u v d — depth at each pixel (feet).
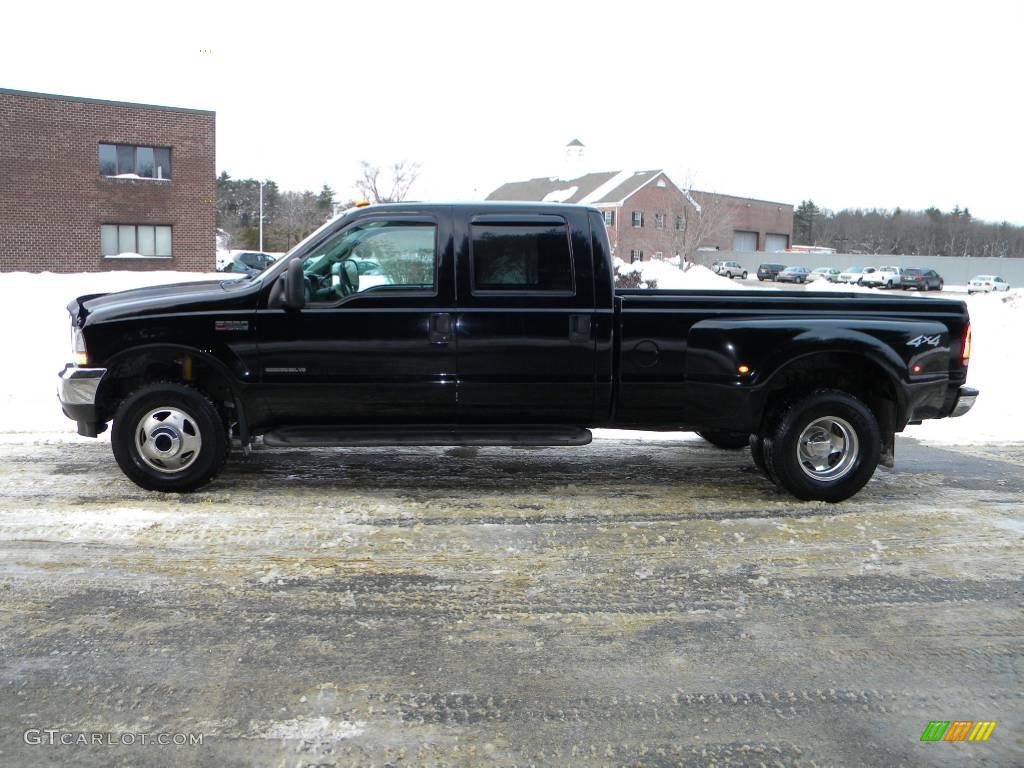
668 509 19.22
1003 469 23.79
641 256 211.82
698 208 189.37
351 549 16.38
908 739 10.55
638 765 9.95
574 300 19.03
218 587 14.55
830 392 19.51
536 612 13.84
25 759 9.79
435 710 10.96
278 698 11.16
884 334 19.12
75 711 10.78
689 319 19.20
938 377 19.34
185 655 12.23
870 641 13.09
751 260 237.86
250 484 20.54
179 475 19.22
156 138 107.65
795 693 11.56
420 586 14.75
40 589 14.34
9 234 99.19
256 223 245.86
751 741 10.45
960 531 18.13
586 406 19.49
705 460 23.82
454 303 18.85
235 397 18.97
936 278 183.01
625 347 19.12
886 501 20.26
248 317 18.60
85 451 23.40
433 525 17.81
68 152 102.01
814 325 19.03
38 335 39.88
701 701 11.31
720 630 13.34
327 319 18.67
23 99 98.63
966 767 10.01
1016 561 16.48
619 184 213.66
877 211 378.53
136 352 18.63
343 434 19.21
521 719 10.81
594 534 17.48
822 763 10.04
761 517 18.80
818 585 15.14
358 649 12.51
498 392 19.17
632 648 12.71
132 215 107.14
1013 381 38.70
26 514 17.95
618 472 22.38
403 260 18.98
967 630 13.52
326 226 18.85
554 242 19.04
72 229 103.19
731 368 18.95
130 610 13.62
